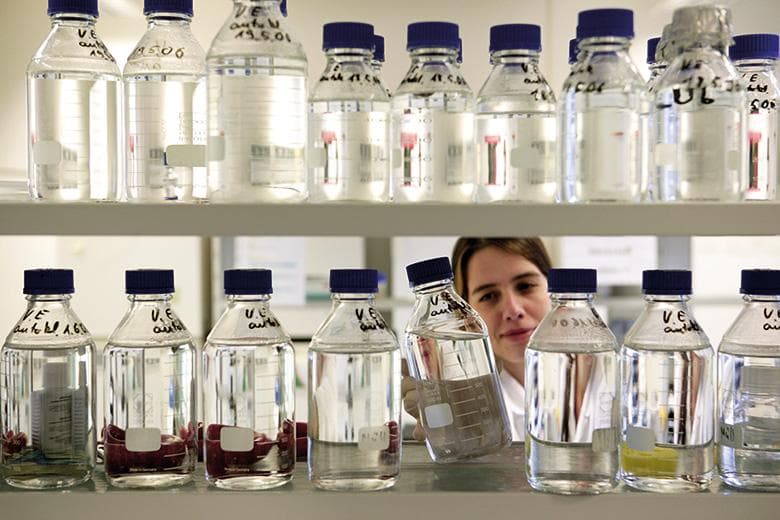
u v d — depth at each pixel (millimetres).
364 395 1174
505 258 1802
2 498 1127
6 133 1496
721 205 1062
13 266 1544
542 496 1133
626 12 1084
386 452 1165
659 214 1065
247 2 1100
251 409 1185
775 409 1159
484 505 1137
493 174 1133
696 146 1075
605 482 1156
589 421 1181
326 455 1168
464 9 1510
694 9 1084
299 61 1089
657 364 1201
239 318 1200
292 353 1216
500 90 1131
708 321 2951
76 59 1159
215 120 1085
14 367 1200
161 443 1175
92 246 2684
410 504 1135
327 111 1118
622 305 3006
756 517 1124
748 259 2928
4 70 1489
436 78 1124
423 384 1289
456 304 1305
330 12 1502
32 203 1070
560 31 1522
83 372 1215
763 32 1499
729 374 1186
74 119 1151
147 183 1149
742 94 1085
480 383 1292
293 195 1082
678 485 1157
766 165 1190
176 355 1196
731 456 1174
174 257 2977
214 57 1084
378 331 1185
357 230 1068
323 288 3174
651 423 1199
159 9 1148
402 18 1507
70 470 1188
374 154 1118
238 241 3107
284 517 1131
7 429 1199
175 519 1130
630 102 1082
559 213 1067
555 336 1192
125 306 2719
